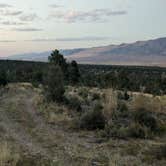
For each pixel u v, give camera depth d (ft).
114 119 70.95
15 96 154.20
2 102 125.49
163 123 67.05
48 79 112.47
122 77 178.81
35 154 46.93
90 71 339.57
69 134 62.54
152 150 48.47
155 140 56.70
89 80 206.59
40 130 66.80
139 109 69.41
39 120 80.18
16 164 39.34
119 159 45.19
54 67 114.42
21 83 237.86
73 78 188.75
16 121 78.79
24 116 87.20
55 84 110.52
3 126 70.85
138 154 47.44
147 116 66.54
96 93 125.90
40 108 98.84
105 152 49.26
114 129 60.90
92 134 62.18
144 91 169.48
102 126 66.44
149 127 62.54
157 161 44.09
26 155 45.44
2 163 38.52
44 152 48.67
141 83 188.03
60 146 52.80
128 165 42.55
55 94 108.47
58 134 62.49
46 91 115.03
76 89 159.84
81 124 67.31
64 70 156.56
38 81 217.77
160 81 175.01
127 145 52.95
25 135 61.82
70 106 93.56
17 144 53.42
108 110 76.48
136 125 62.34
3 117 85.05
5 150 43.70
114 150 50.47
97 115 67.36
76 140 57.47
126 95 114.62
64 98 108.88
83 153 48.65
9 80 246.27
